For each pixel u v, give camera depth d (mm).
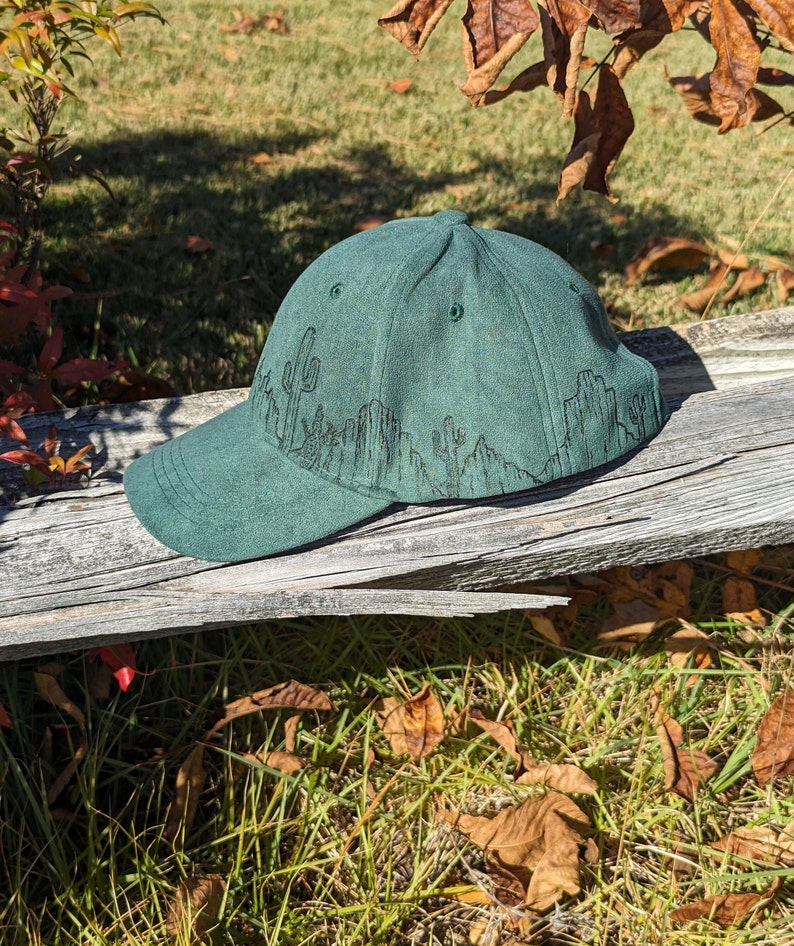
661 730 823
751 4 748
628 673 860
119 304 1152
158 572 779
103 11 879
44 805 779
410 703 835
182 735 823
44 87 984
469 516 797
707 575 921
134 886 774
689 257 1235
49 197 1364
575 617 893
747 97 769
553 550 795
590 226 1403
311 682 855
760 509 808
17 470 837
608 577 906
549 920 768
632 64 822
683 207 1488
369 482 781
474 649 872
